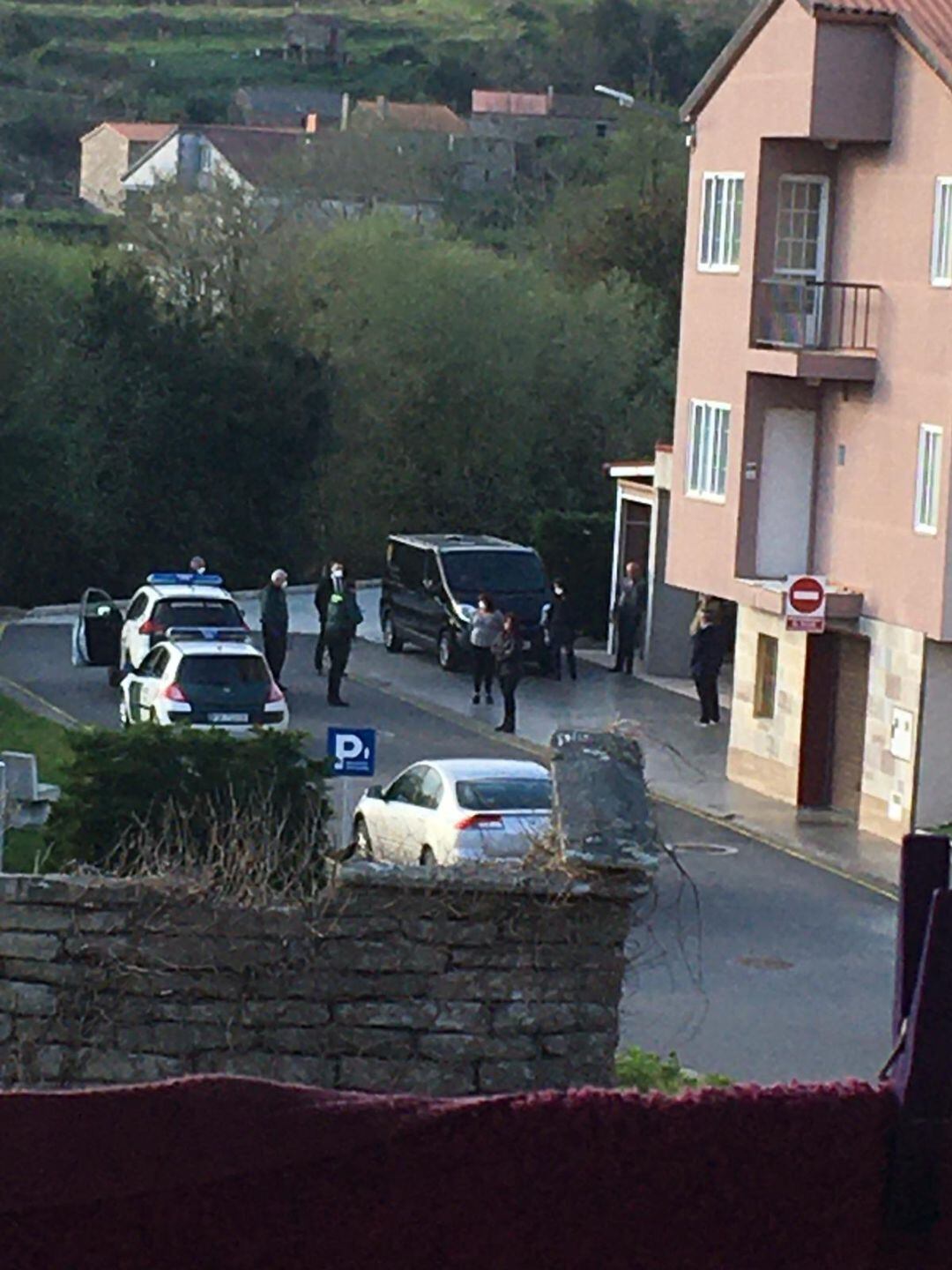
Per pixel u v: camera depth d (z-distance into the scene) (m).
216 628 50.53
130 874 14.65
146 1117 6.72
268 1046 13.55
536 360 87.88
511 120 168.38
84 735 22.97
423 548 59.94
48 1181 6.68
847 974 28.19
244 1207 6.70
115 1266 6.68
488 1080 13.62
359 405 85.12
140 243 85.94
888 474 40.34
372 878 13.61
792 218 42.31
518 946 13.65
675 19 190.88
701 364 44.31
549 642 57.09
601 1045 13.69
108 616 55.22
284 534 81.19
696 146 44.06
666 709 53.25
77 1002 13.55
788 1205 6.70
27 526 76.69
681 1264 6.70
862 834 39.91
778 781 42.88
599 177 121.19
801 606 40.03
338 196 106.50
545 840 14.18
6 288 78.69
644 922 19.27
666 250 102.44
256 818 17.62
